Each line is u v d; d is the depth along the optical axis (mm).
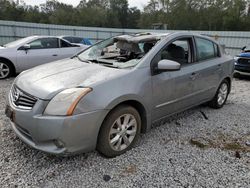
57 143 2244
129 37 3555
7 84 5992
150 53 2971
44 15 51906
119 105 2604
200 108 4562
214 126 3689
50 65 3186
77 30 23812
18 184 2180
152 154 2770
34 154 2666
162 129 3498
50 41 7148
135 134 2842
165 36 3303
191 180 2324
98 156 2680
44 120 2197
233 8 46469
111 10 63812
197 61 3689
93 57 3416
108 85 2455
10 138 3006
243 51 8469
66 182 2234
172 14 54031
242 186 2260
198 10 51781
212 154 2822
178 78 3230
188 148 2949
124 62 3004
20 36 21078
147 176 2361
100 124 2410
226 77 4473
